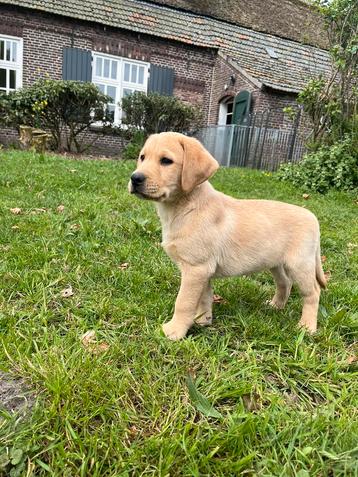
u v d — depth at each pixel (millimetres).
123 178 1758
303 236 633
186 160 581
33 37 3553
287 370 524
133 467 368
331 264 973
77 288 700
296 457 383
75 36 3684
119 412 419
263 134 3408
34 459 370
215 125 3996
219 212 604
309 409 463
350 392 489
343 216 1511
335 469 373
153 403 437
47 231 943
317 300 658
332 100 2279
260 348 578
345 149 2145
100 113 3344
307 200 1810
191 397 453
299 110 2846
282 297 729
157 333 569
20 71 3592
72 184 1479
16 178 1452
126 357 519
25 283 674
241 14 4656
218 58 4137
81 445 378
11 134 3549
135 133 3631
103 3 3910
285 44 4465
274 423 421
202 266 583
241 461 371
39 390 441
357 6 2133
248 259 615
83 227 971
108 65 3891
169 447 379
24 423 400
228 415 428
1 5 3398
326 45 4703
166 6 4277
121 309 638
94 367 479
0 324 566
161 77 4062
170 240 593
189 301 581
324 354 580
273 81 3711
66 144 3596
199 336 594
